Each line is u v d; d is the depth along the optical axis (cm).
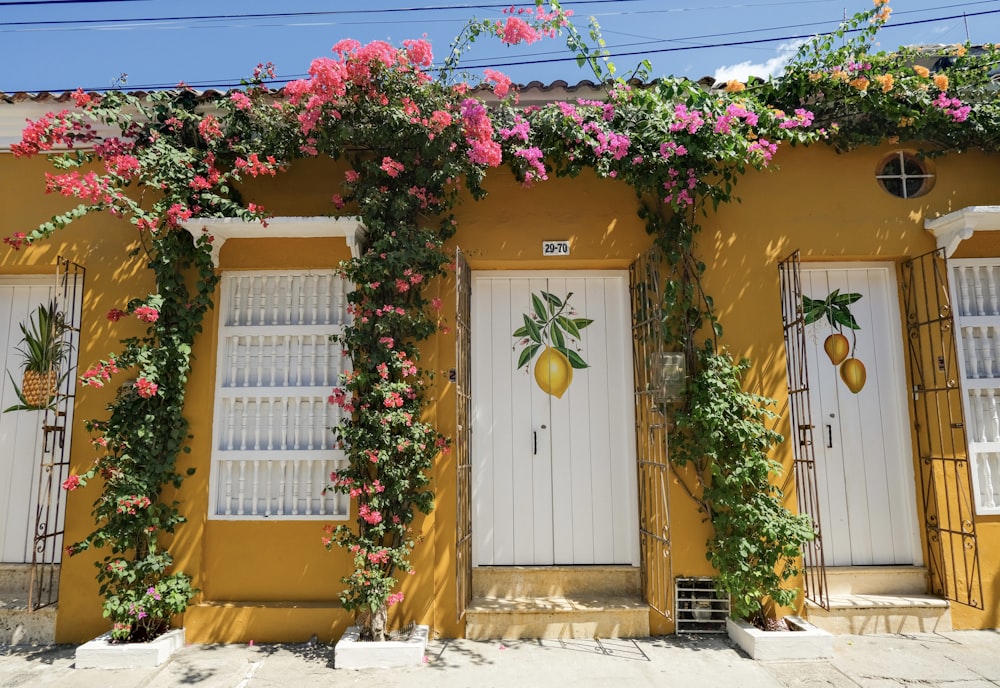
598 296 510
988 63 474
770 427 464
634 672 386
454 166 433
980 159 492
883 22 462
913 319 486
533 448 493
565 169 459
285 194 481
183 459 456
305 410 474
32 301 503
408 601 441
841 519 479
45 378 484
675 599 445
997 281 488
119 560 419
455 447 455
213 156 448
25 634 443
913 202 488
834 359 495
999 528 458
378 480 417
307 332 480
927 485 473
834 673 382
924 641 429
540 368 502
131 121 450
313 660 407
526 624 443
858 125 479
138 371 447
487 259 481
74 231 481
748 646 411
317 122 429
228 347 481
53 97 468
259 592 450
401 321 432
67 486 407
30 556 473
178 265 463
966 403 468
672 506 457
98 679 382
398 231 437
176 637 425
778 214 485
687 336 465
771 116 457
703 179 476
